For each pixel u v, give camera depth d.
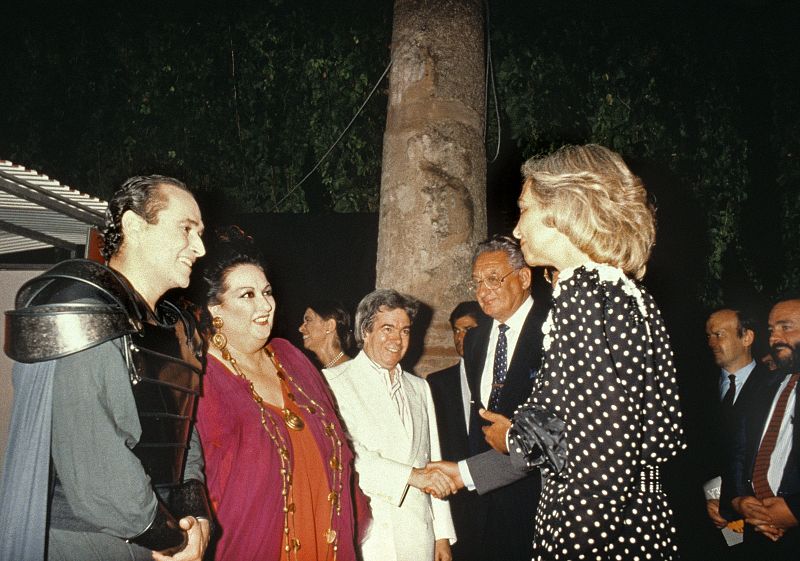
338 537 2.71
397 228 4.71
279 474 2.60
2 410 3.29
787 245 7.08
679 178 7.18
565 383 2.10
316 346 4.68
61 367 2.07
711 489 3.99
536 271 4.74
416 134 4.70
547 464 2.20
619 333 2.07
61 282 2.14
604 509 2.04
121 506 2.04
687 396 4.68
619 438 2.02
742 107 7.24
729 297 7.07
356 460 3.32
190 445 2.48
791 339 3.91
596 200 2.14
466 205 4.68
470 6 4.86
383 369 3.54
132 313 2.16
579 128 7.17
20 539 2.06
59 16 7.27
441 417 3.96
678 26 7.25
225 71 7.27
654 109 7.22
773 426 3.81
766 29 7.22
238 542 2.52
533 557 2.19
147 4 7.29
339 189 7.23
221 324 2.72
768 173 7.18
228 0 7.29
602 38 7.22
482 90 4.87
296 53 7.26
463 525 3.85
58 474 2.08
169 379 2.28
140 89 7.26
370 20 7.23
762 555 3.74
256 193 7.23
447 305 4.61
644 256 2.20
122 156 7.23
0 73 7.23
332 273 6.10
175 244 2.30
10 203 3.10
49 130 7.26
